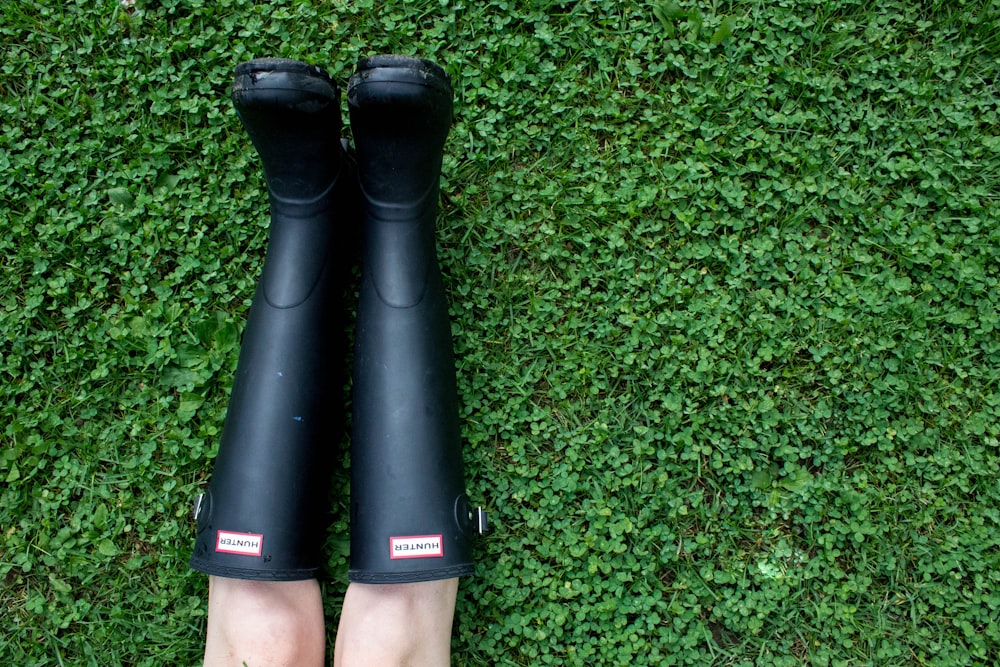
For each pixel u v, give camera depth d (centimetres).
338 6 202
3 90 202
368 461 155
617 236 198
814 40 203
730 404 196
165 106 199
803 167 201
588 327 196
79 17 202
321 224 165
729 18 201
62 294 195
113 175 199
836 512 192
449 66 200
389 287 162
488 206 199
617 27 203
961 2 202
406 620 151
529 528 191
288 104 150
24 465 191
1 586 189
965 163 199
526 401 194
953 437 194
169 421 193
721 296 197
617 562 189
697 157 201
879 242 199
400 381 158
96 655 187
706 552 191
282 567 150
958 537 191
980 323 196
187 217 197
